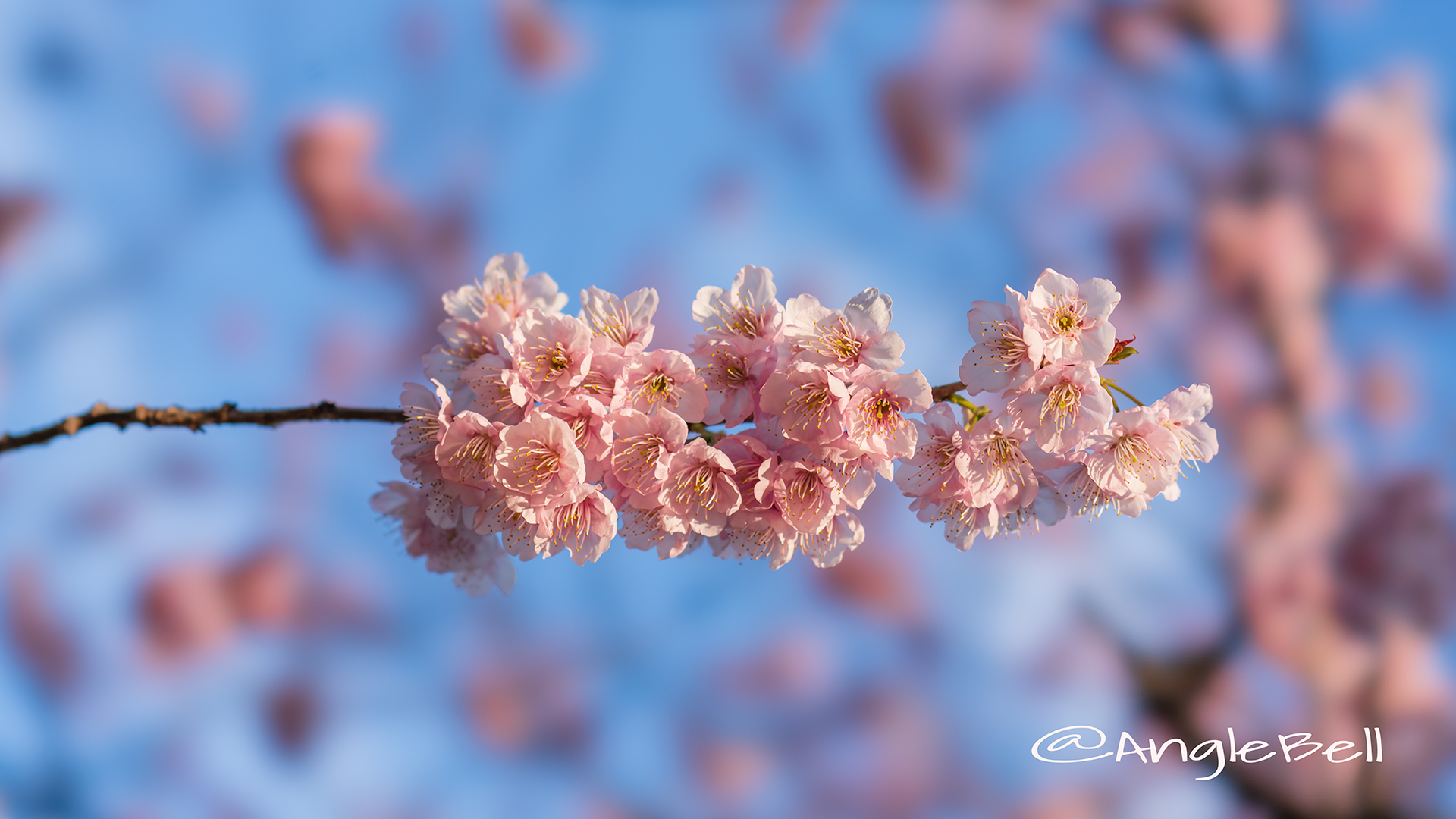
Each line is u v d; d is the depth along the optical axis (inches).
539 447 40.9
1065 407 40.9
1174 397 41.3
